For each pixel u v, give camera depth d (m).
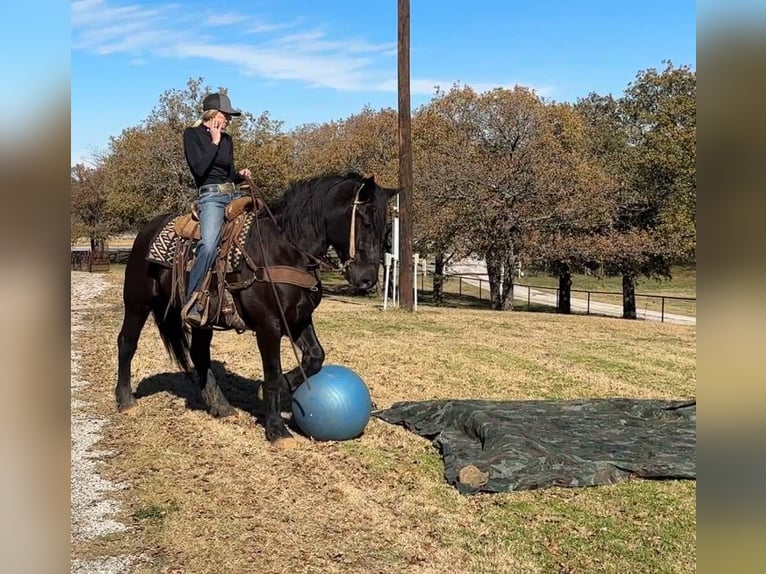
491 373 8.58
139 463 5.14
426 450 5.50
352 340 10.88
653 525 4.13
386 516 4.26
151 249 5.81
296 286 5.23
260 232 5.26
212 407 6.28
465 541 3.93
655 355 10.37
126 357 6.33
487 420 5.51
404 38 14.73
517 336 12.04
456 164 24.98
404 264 15.41
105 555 3.75
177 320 6.21
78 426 6.00
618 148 31.11
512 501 4.47
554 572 3.58
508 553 3.78
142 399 6.88
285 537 3.97
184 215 5.88
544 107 27.48
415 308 15.92
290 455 5.32
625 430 5.75
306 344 5.64
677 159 24.75
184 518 4.21
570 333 12.78
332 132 41.22
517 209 24.42
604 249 24.81
